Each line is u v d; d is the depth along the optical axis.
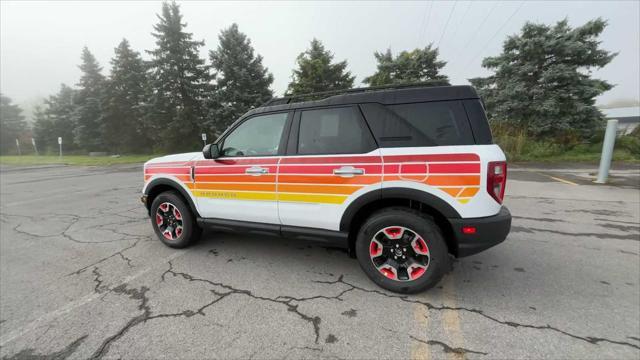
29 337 2.12
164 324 2.23
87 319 2.32
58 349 2.00
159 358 1.89
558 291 2.57
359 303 2.46
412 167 2.41
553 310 2.30
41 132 43.19
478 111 2.35
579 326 2.09
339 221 2.70
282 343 2.00
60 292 2.76
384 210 2.57
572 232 4.11
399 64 20.28
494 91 14.96
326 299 2.53
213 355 1.90
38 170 17.66
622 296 2.47
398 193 2.45
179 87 25.02
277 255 3.50
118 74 29.31
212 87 25.16
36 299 2.64
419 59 20.05
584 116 13.05
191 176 3.40
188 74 25.72
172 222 3.76
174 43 24.47
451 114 2.39
